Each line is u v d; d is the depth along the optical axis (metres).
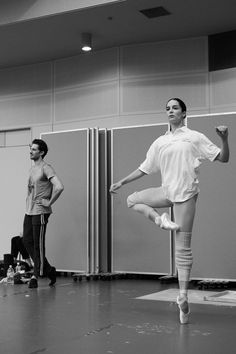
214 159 3.03
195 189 3.03
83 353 2.29
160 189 3.15
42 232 4.87
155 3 5.42
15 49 6.89
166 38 6.50
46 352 2.30
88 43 6.29
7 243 7.52
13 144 7.69
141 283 5.12
